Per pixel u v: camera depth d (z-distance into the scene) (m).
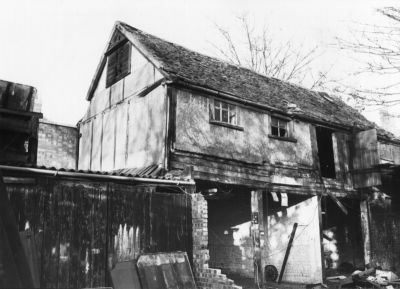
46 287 7.54
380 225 17.42
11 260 3.42
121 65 15.02
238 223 16.61
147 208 9.41
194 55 15.95
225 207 17.30
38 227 7.68
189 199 10.31
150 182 9.53
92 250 8.31
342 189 16.80
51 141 16.95
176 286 8.12
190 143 12.08
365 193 17.72
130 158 13.43
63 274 7.81
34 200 7.73
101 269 8.37
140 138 13.05
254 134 14.08
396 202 17.03
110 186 8.90
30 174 7.67
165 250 9.50
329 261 18.44
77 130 17.75
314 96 20.05
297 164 15.31
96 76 16.56
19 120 9.65
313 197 15.59
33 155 9.91
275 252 16.34
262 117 14.57
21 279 3.43
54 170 7.98
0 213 3.58
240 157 13.35
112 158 14.59
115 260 8.62
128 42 14.77
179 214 10.00
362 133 17.19
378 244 17.31
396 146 20.50
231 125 13.31
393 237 16.92
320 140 19.83
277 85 18.36
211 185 13.14
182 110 12.18
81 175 8.30
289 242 15.70
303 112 15.61
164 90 12.14
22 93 10.16
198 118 12.53
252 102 13.87
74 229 8.14
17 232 3.60
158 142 12.00
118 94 14.93
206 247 9.92
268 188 13.94
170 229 9.71
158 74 12.77
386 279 13.80
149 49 13.45
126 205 9.06
